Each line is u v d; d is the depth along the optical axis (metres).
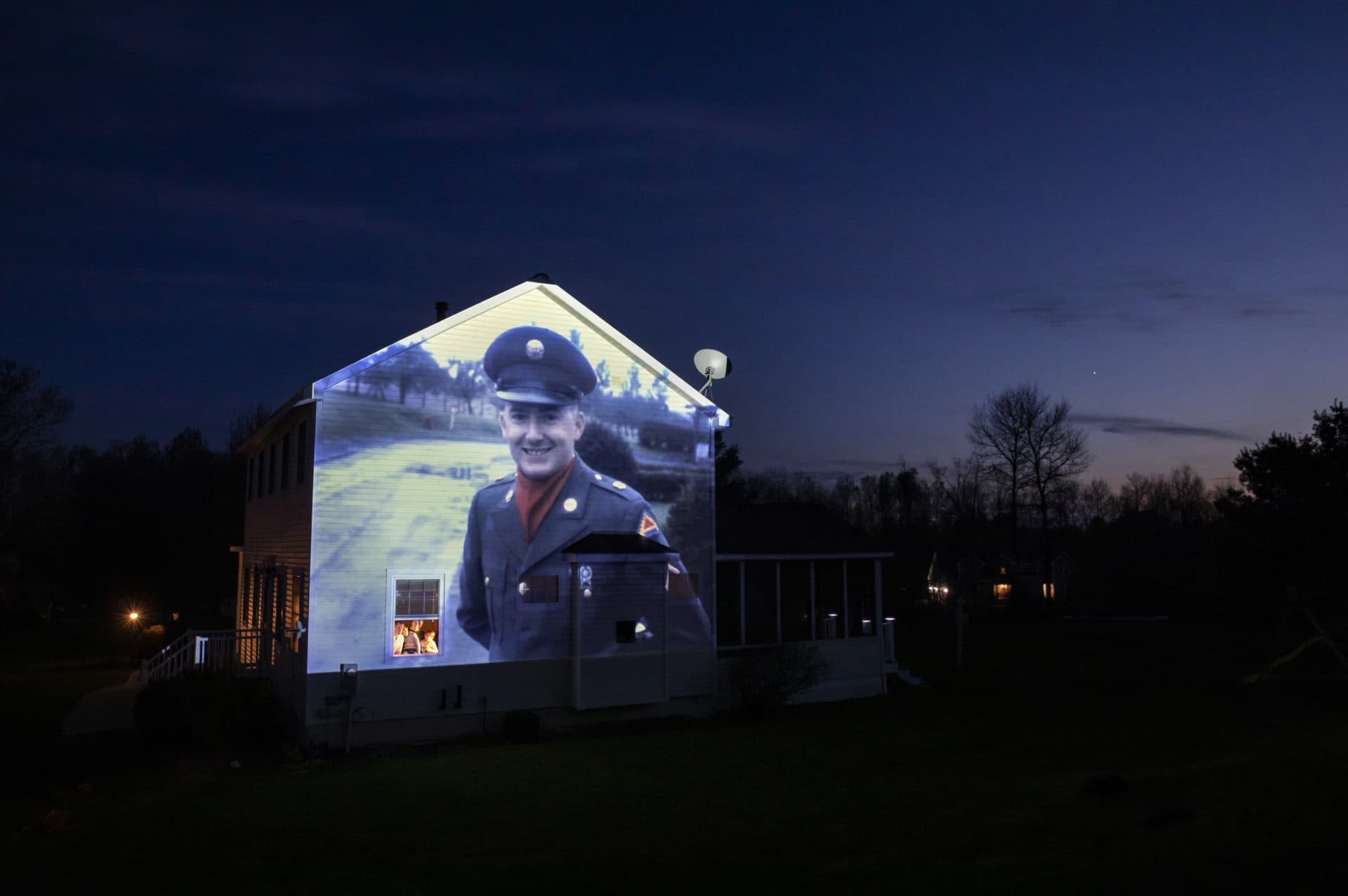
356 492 16.91
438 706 17.30
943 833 10.12
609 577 19.16
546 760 15.48
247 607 23.08
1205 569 52.72
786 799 12.45
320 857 10.16
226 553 47.47
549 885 9.00
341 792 13.30
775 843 10.20
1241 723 18.08
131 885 9.26
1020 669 29.27
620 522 19.66
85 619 50.44
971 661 32.16
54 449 52.06
